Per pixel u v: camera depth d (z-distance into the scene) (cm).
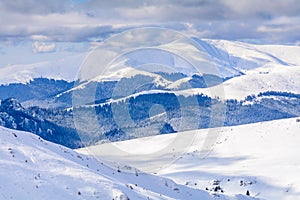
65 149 6744
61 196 4503
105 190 4884
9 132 6369
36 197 4359
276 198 11675
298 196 11444
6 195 4241
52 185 4709
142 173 6938
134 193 5216
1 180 4522
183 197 6988
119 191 4875
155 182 7012
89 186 4888
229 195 8375
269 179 13275
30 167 5116
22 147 5809
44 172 5059
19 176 4731
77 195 4616
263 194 12200
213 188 12431
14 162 5125
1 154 5284
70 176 5078
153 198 5334
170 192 6838
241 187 12925
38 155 5625
